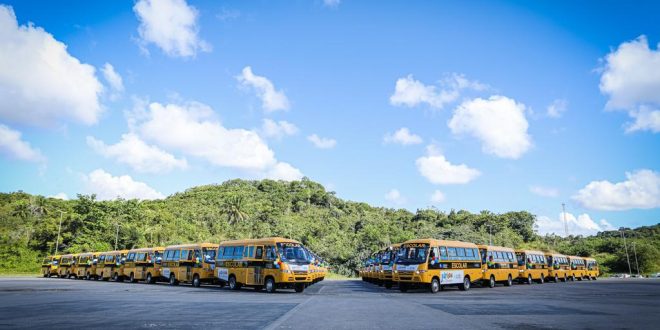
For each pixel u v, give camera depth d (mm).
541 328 10000
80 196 70000
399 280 23906
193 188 124250
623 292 24906
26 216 75938
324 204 116500
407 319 11414
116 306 14773
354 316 11977
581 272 51938
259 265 23547
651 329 9969
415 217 105312
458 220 98250
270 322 10664
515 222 98688
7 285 29500
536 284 37438
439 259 24188
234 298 18641
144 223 71625
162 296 19703
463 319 11547
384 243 71250
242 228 80875
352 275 64375
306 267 23547
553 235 106125
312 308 14195
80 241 64875
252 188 126188
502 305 15844
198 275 28859
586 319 11750
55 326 9938
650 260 83062
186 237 71000
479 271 27719
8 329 9492
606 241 97938
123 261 38062
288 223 83312
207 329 9477
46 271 50969
